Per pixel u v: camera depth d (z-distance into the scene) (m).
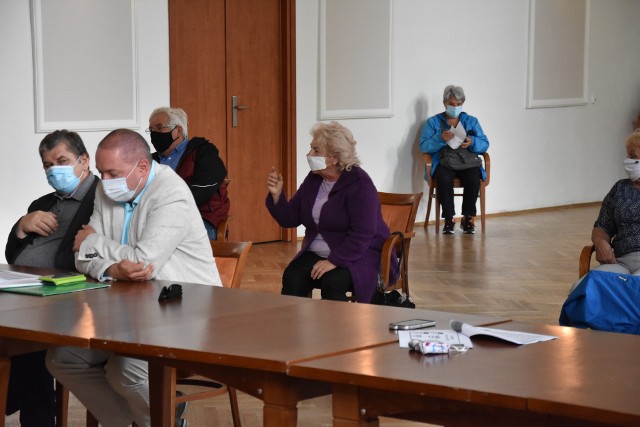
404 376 2.41
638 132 5.41
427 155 10.29
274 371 2.59
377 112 10.36
